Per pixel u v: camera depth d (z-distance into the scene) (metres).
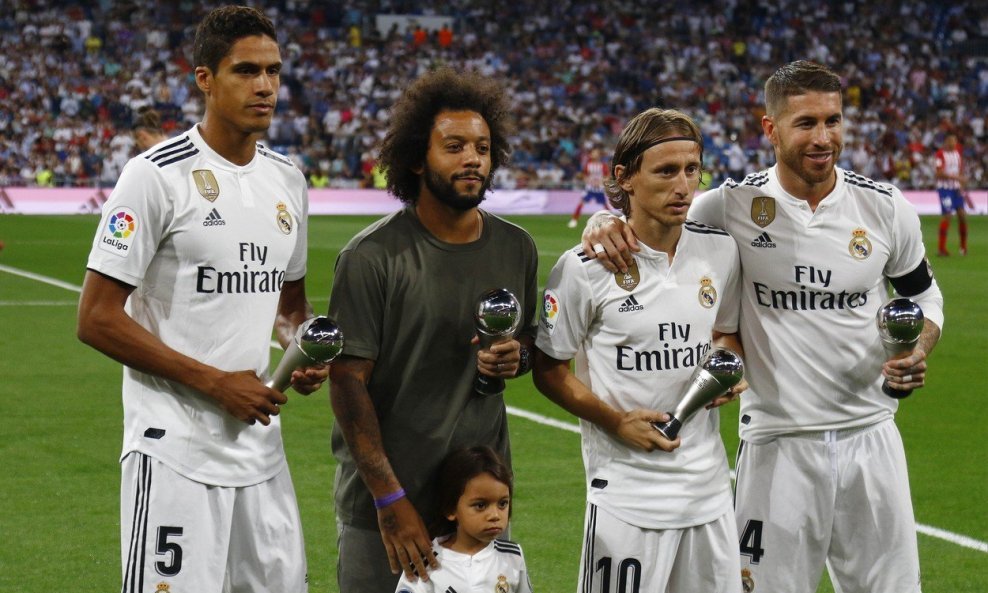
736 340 4.18
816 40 41.03
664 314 3.73
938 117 37.00
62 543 5.66
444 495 3.71
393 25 38.03
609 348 3.76
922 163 33.81
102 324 3.47
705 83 38.31
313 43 36.78
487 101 3.67
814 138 3.86
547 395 3.86
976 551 5.62
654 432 3.64
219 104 3.57
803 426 4.04
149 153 3.56
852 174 4.13
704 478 3.74
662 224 3.68
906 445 7.61
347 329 3.62
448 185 3.56
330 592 5.15
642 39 40.09
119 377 9.48
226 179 3.62
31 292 14.35
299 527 3.82
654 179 3.61
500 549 3.79
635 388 3.75
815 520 4.07
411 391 3.71
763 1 42.03
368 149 31.98
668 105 36.69
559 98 36.56
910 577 4.08
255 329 3.67
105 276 3.48
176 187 3.54
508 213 30.19
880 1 42.50
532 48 38.78
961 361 10.47
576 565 5.43
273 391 3.55
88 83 33.00
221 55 3.53
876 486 4.06
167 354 3.48
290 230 3.76
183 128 32.22
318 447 7.38
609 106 36.72
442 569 3.70
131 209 3.48
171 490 3.55
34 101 31.95
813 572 4.12
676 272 3.77
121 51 34.69
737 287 4.12
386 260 3.65
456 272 3.69
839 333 4.04
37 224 24.48
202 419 3.59
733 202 4.11
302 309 4.07
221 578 3.61
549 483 6.66
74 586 5.13
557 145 33.34
